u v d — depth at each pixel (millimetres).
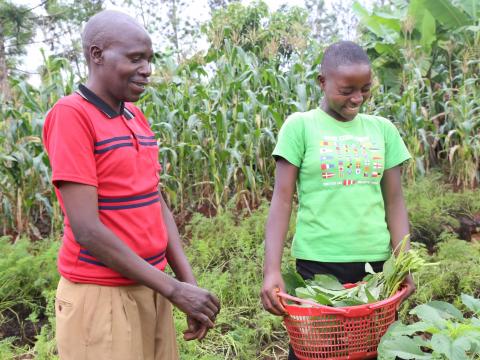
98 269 1601
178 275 1925
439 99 6953
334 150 1994
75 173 1493
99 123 1566
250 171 5176
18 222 4867
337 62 1851
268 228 2014
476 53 6707
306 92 5699
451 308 2012
